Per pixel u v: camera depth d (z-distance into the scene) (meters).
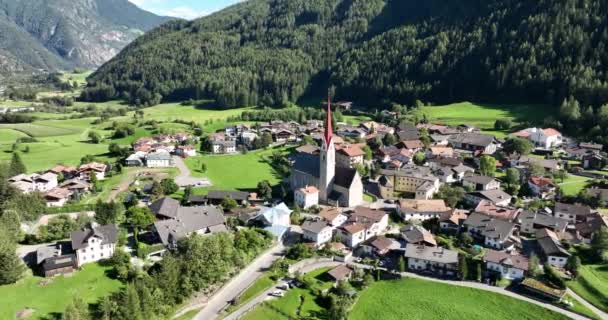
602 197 178.88
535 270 132.75
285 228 160.12
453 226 162.38
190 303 120.94
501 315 119.69
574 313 118.50
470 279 134.75
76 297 107.69
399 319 119.12
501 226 153.38
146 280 116.44
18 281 120.81
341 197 185.88
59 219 154.62
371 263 143.75
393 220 173.50
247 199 187.75
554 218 160.38
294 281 133.00
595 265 139.88
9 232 134.75
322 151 185.38
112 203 160.88
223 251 133.50
